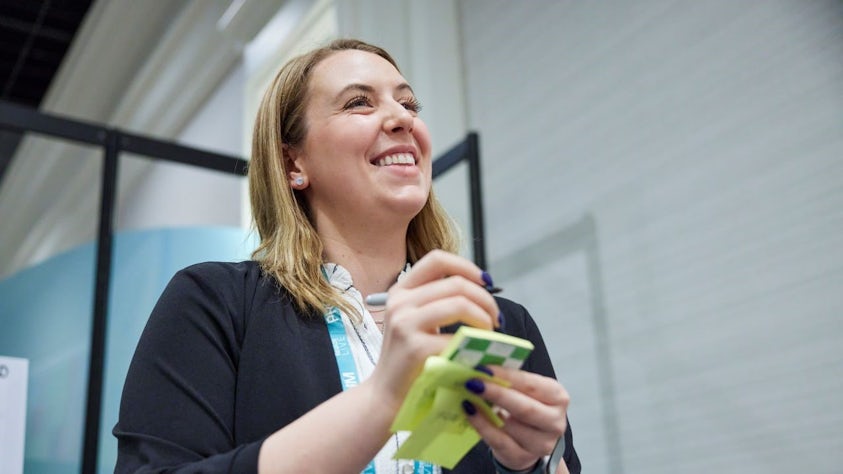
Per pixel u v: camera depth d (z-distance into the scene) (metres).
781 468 2.26
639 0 2.99
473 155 2.91
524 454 0.91
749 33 2.55
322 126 1.35
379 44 3.86
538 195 3.31
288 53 4.61
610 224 2.95
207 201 5.35
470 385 0.84
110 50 5.99
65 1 5.73
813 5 2.37
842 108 2.25
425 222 1.47
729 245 2.50
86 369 2.83
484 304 0.91
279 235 1.30
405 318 0.89
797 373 2.25
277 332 1.14
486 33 3.78
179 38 5.56
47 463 2.65
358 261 1.34
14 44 6.19
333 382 1.11
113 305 2.86
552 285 3.16
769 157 2.43
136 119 6.42
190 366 1.08
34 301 2.83
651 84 2.87
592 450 2.87
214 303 1.15
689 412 2.54
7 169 7.82
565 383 3.03
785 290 2.32
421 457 0.92
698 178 2.64
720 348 2.48
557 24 3.36
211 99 5.62
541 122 3.36
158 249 2.97
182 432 1.02
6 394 1.92
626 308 2.83
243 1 4.92
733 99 2.57
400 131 1.33
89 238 7.34
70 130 2.81
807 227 2.29
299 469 0.89
